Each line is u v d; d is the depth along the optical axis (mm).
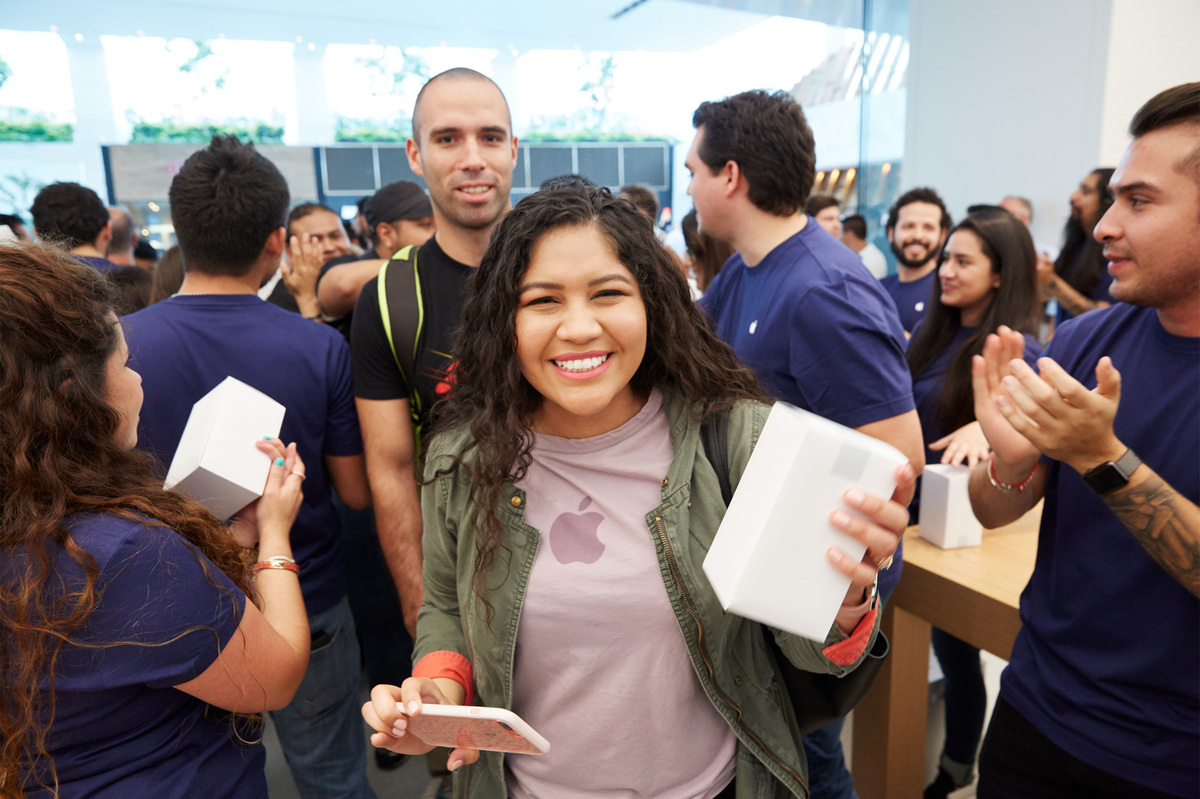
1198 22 5203
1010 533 1838
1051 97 5434
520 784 981
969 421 2031
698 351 921
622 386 855
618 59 5855
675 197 6230
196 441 1118
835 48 6457
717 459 905
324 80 5371
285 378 1431
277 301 2715
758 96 1519
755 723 936
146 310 1387
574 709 914
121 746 774
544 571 891
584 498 914
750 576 706
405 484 1553
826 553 706
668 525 874
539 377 856
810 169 1524
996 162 5891
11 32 4715
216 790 863
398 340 1474
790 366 1423
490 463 887
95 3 4773
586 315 813
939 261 2182
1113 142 5191
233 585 823
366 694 2514
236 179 1365
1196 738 940
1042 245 5508
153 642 735
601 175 6043
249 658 841
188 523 796
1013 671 1174
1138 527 888
